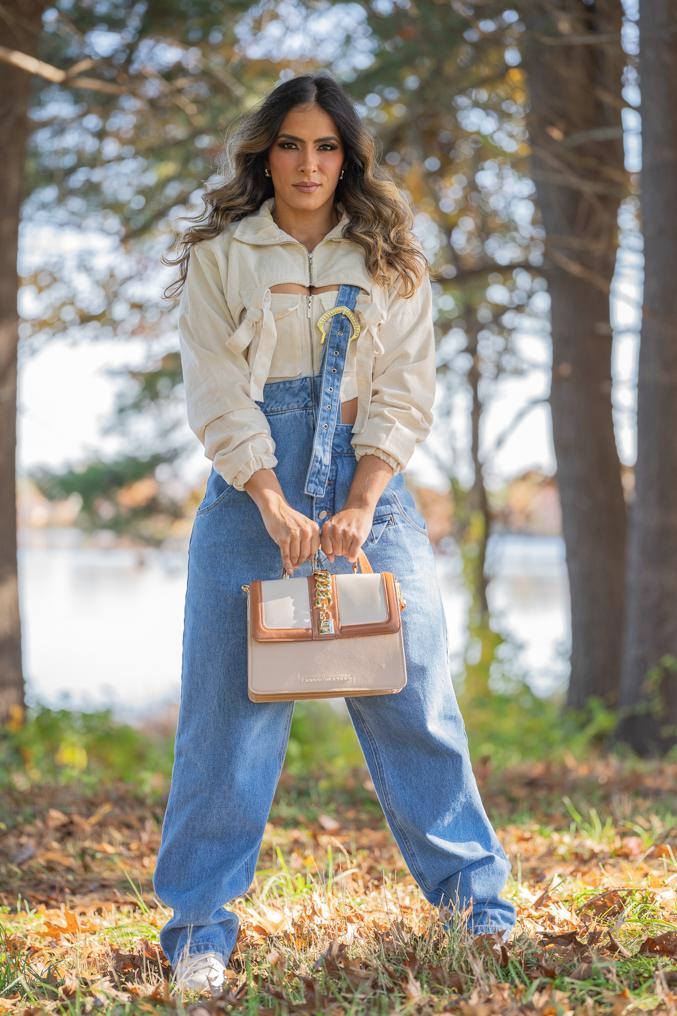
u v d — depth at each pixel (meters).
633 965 2.44
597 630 10.03
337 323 2.57
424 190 11.63
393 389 2.62
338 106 2.62
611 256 9.93
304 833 4.59
